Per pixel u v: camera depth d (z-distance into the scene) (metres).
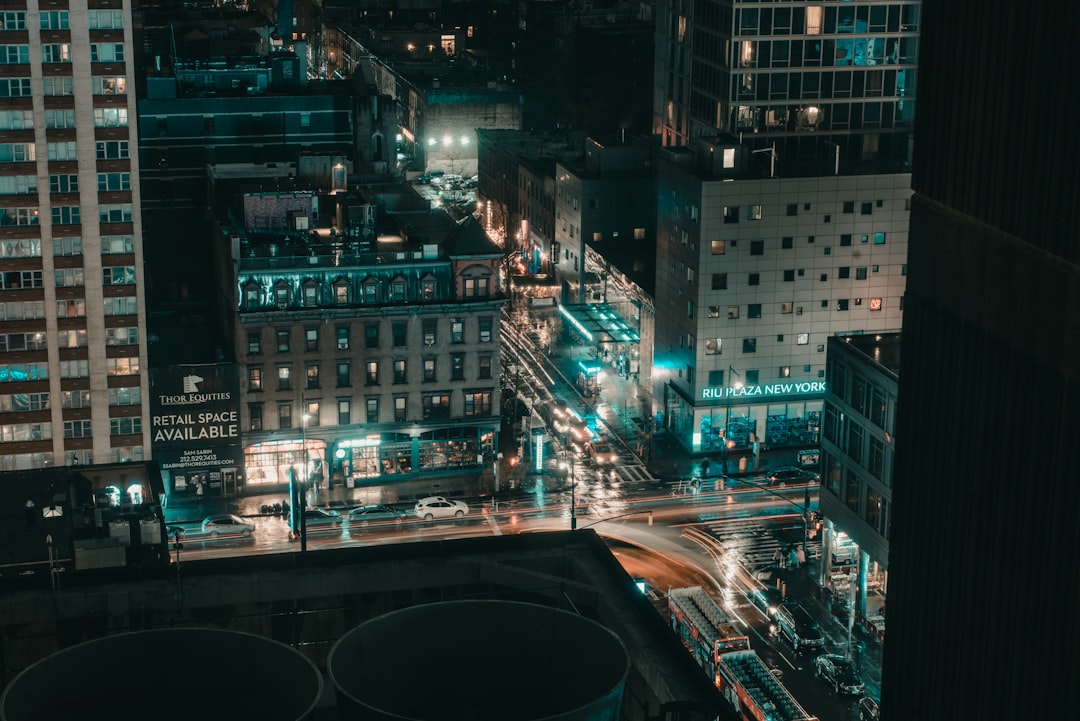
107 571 30.66
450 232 160.62
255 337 144.75
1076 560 15.13
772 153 155.50
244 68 198.25
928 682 18.45
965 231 17.31
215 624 30.89
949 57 17.61
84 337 138.25
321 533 136.75
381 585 31.45
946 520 17.94
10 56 130.62
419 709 20.77
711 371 156.12
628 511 142.88
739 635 106.25
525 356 190.12
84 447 141.12
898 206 154.75
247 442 146.88
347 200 162.38
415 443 151.50
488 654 20.48
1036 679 15.83
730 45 166.50
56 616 30.11
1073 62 14.97
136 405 141.12
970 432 17.31
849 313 157.38
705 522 140.00
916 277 18.80
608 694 18.12
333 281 146.25
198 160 183.25
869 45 168.12
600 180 193.88
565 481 150.62
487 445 153.38
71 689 19.19
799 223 153.50
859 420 116.50
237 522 138.00
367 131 189.00
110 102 133.62
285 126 186.12
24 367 137.75
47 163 133.38
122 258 137.12
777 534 137.12
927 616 18.50
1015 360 16.28
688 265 156.12
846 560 125.62
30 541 109.88
